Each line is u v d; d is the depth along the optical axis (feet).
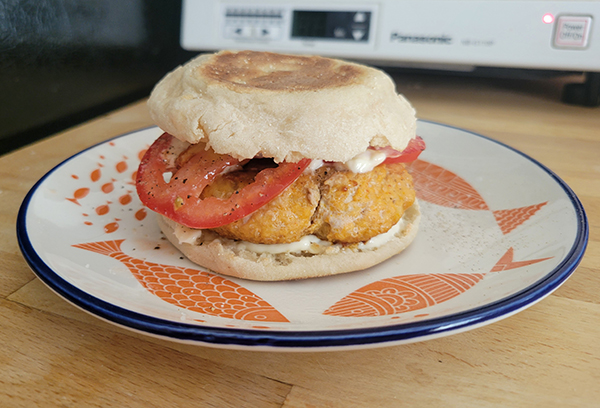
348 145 0.66
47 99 1.15
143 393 0.50
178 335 0.49
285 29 1.25
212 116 0.66
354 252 0.71
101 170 0.90
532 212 0.80
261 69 0.77
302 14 1.24
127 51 1.33
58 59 1.15
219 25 1.28
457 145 1.00
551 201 0.80
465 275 0.69
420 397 0.50
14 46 1.06
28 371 0.52
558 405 0.49
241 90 0.68
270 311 0.62
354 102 0.68
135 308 0.53
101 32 1.24
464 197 0.88
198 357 0.56
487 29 1.16
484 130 1.14
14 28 1.05
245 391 0.51
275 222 0.68
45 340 0.57
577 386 0.51
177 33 1.49
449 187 0.91
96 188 0.86
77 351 0.56
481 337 0.59
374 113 0.69
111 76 1.30
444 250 0.76
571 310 0.65
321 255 0.70
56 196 0.80
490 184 0.89
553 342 0.58
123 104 1.35
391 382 0.52
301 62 0.80
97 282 0.62
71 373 0.52
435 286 0.67
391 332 0.48
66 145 1.05
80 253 0.70
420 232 0.80
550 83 1.57
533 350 0.57
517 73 1.23
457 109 1.28
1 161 0.98
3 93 1.05
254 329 0.49
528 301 0.55
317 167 0.71
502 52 1.16
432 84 1.54
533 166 0.88
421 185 0.93
